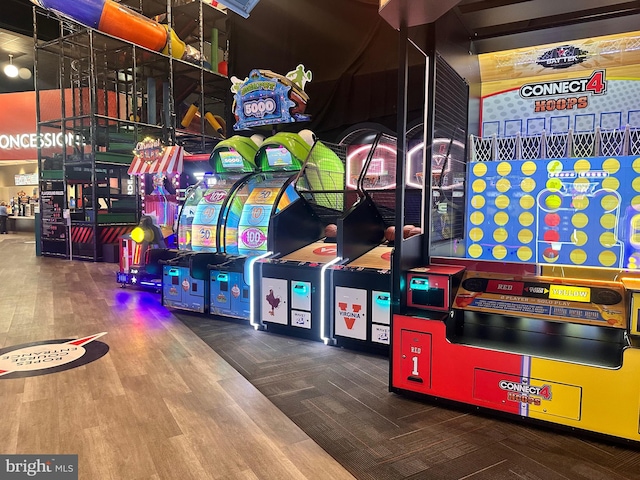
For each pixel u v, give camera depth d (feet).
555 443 7.22
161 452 6.93
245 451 6.98
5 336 12.80
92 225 28.66
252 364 10.85
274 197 15.05
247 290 14.20
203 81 35.06
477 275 8.91
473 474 6.38
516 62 11.26
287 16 23.09
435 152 9.53
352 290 11.88
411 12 7.95
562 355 7.56
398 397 8.98
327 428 7.72
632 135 7.98
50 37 38.29
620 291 7.53
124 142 31.42
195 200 17.78
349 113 21.45
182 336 13.05
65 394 8.96
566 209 8.00
